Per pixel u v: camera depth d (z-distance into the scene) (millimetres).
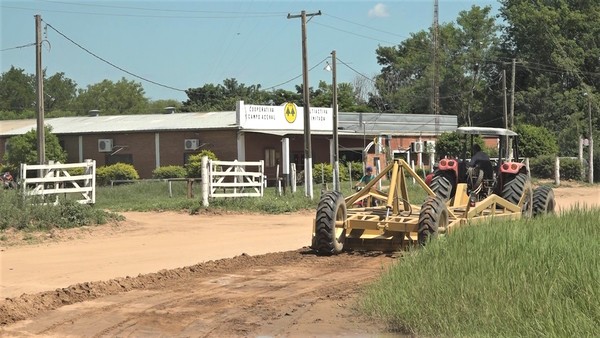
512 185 14062
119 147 44188
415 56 79125
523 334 6055
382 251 12281
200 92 77188
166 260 12211
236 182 24234
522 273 7133
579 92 60906
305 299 8609
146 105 97062
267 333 7121
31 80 93875
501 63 69188
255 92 77250
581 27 64375
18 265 11633
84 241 14930
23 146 42094
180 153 42938
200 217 20406
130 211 22641
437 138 51312
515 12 65500
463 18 74250
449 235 9781
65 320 7637
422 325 6840
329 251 11922
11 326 7379
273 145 43562
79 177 18812
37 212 16203
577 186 38812
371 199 14008
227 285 9523
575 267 6895
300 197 25219
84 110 93938
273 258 11773
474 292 6988
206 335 7074
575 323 5828
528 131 47562
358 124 53062
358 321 7520
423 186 12250
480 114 72312
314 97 72188
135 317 7773
